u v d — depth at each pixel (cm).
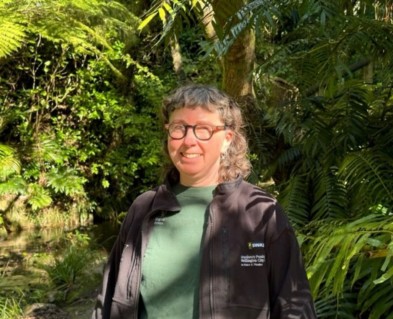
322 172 219
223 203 120
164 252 122
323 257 137
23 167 679
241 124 129
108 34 561
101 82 721
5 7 384
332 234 144
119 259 133
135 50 725
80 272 478
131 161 724
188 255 120
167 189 126
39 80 699
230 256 117
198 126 123
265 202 121
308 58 222
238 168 126
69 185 673
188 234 122
